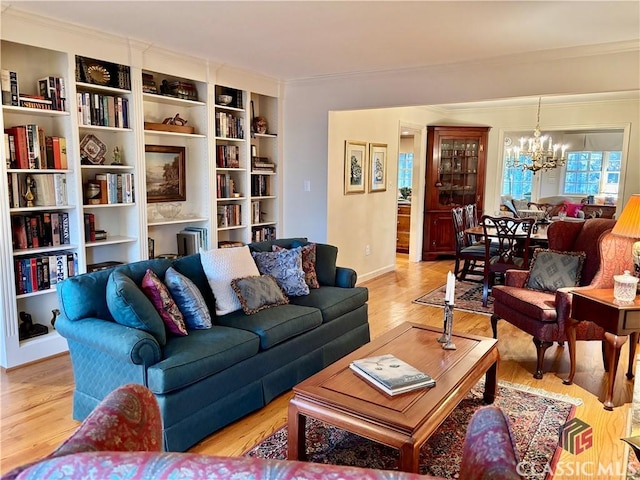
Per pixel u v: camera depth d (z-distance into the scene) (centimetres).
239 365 265
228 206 509
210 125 466
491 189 797
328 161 536
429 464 227
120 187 397
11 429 256
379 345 263
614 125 683
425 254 790
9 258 327
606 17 315
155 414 127
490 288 577
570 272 359
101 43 365
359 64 458
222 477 76
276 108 554
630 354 321
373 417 188
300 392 210
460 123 807
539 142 715
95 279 260
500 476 83
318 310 329
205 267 315
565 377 327
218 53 420
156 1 292
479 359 245
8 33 311
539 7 296
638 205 303
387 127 659
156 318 245
